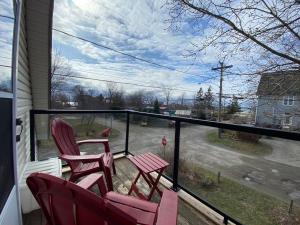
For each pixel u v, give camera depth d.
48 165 2.30
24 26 3.17
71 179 2.08
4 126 1.23
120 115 3.75
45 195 0.85
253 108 4.53
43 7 3.05
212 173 3.03
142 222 1.18
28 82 3.77
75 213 0.78
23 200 1.81
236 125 1.74
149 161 2.22
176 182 2.40
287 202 2.33
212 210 1.97
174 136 2.44
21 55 2.78
